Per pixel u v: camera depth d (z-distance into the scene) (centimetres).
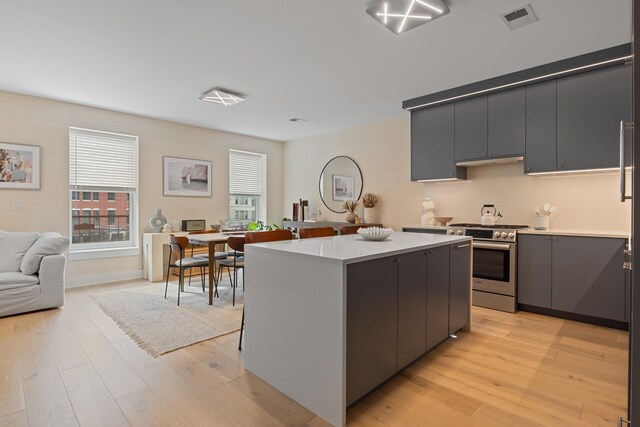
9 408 180
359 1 227
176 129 547
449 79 368
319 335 177
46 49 295
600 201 350
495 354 251
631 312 115
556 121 337
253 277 220
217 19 249
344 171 589
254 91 404
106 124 476
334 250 199
